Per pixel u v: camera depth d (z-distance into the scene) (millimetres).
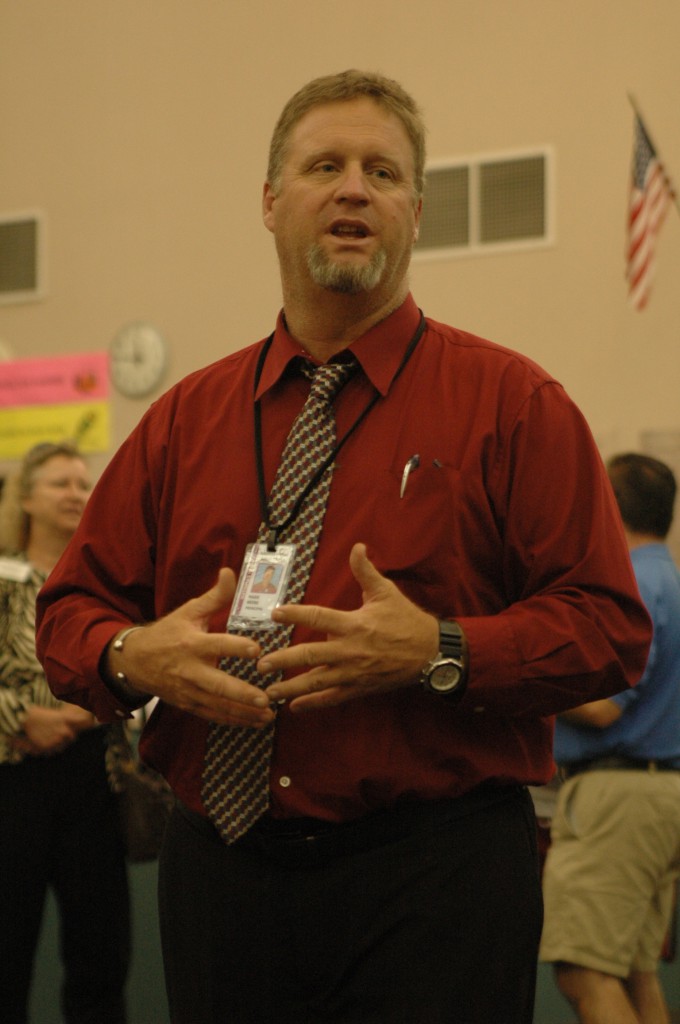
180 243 7277
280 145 2053
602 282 6328
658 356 6184
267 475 1964
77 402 7391
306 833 1818
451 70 6730
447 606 1833
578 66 6473
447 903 1779
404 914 1777
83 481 3855
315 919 1813
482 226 6586
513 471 1863
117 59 7492
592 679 1779
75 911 3605
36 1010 5102
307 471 1924
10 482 3857
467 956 1773
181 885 1938
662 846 3379
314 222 1941
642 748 3381
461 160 6648
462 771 1800
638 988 3541
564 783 3486
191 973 1914
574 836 3436
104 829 3617
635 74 6352
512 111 6586
